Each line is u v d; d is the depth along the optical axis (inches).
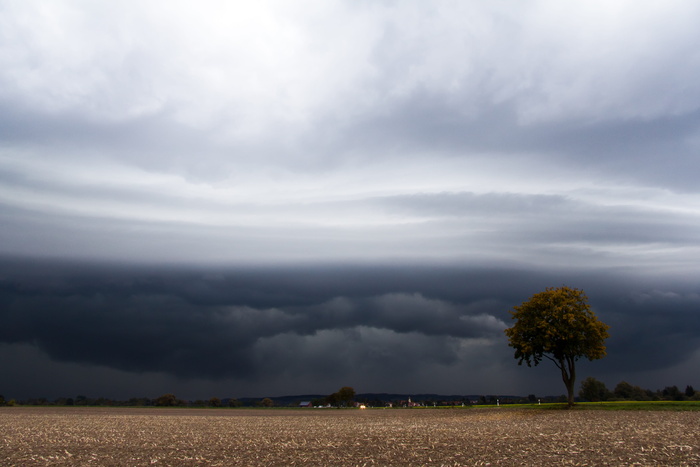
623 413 2293.3
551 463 943.0
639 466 884.0
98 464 1012.5
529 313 2669.8
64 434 1652.3
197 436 1593.3
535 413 2536.9
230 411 4133.9
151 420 2539.4
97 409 4429.1
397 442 1349.7
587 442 1230.3
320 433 1678.2
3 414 3088.1
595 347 2578.7
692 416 2046.0
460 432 1617.9
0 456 1127.0
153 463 1019.9
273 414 3469.5
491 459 1006.4
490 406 3855.8
